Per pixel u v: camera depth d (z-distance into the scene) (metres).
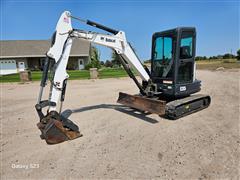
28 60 29.23
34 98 8.68
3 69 28.12
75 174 2.88
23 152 3.57
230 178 2.68
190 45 5.32
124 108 6.51
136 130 4.50
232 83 11.71
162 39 5.45
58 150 3.61
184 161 3.13
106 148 3.65
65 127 4.05
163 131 4.38
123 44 4.82
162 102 4.62
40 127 3.83
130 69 5.24
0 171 2.99
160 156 3.31
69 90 10.67
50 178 2.80
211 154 3.32
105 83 13.50
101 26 4.48
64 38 3.87
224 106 6.38
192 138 3.97
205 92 9.02
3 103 7.68
